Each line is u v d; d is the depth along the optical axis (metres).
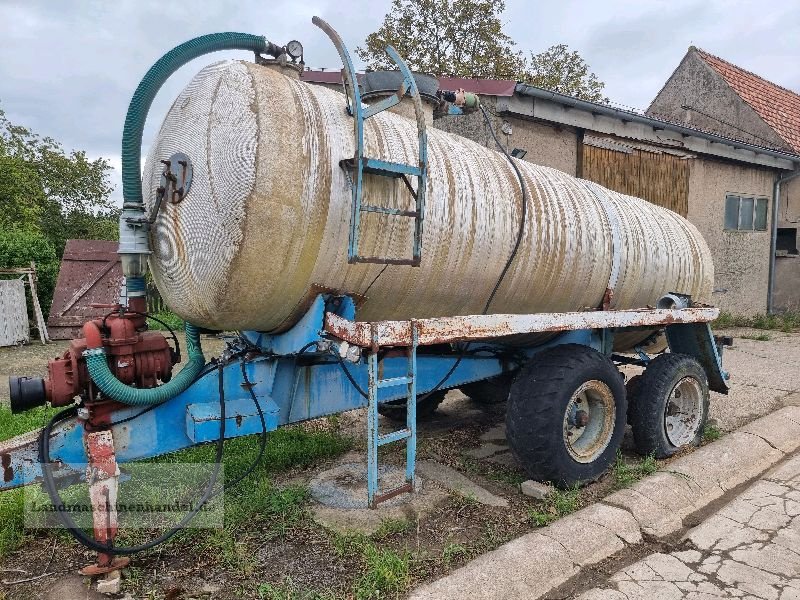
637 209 5.12
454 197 3.39
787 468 4.21
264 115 2.74
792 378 7.16
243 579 2.67
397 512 3.32
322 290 3.01
